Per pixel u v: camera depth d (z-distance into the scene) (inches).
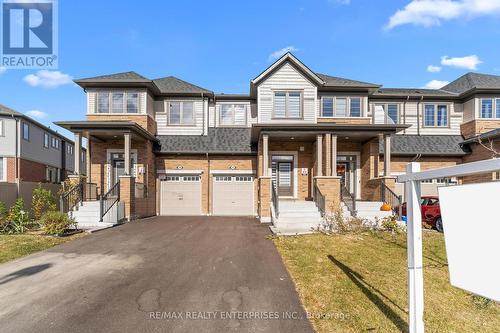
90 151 698.8
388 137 609.3
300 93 706.8
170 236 428.1
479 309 200.1
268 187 588.4
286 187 719.7
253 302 207.3
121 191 596.4
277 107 705.6
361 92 742.5
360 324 175.3
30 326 175.9
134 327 174.7
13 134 940.0
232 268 280.4
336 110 737.0
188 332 169.3
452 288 232.7
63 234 426.6
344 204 559.5
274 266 284.0
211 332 169.3
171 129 776.3
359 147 717.9
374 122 783.7
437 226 500.7
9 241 380.5
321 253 321.4
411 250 133.8
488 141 673.6
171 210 743.7
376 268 272.2
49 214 436.1
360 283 237.0
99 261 305.0
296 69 709.9
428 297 216.5
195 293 223.5
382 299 208.2
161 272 270.7
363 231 431.2
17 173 938.7
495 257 95.9
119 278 255.6
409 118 791.1
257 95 716.7
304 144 722.8
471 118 761.0
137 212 642.8
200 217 684.1
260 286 235.8
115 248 357.7
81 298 214.8
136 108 708.7
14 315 189.6
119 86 709.3
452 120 791.7
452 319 187.0
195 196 746.2
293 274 260.5
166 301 209.8
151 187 719.7
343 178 719.7
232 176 750.5
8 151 932.0
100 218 515.2
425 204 527.5
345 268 272.5
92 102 708.0
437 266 284.8
